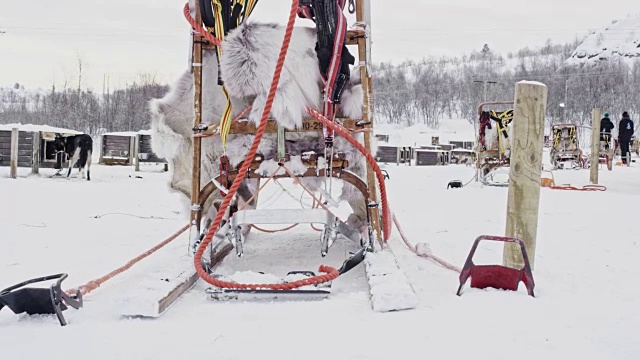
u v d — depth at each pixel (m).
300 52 3.87
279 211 3.71
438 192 10.03
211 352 2.20
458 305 2.81
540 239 4.82
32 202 7.97
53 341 2.34
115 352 2.21
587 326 2.45
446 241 4.88
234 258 4.26
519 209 3.53
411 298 2.76
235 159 4.03
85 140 12.80
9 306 2.66
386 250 3.80
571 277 3.45
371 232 3.78
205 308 2.85
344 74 3.92
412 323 2.52
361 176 4.18
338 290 3.25
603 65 88.38
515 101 3.53
